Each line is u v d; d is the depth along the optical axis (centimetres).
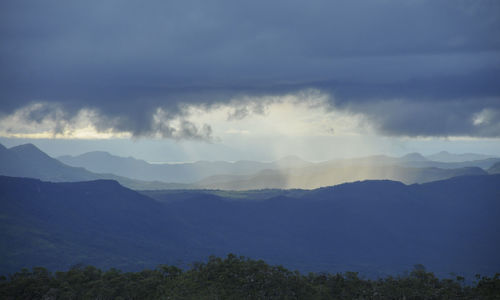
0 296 17838
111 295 17825
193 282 18550
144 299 17788
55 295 17838
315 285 18625
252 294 17488
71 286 18650
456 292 17750
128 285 18300
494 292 17212
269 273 18450
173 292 17688
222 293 17362
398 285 18575
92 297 17712
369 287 18625
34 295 17938
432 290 17888
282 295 17425
